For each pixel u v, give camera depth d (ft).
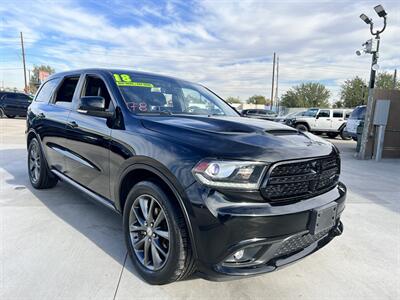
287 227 6.81
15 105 67.72
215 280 6.88
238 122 8.85
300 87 194.90
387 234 11.86
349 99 157.38
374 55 31.01
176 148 7.28
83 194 11.23
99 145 9.84
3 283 7.64
